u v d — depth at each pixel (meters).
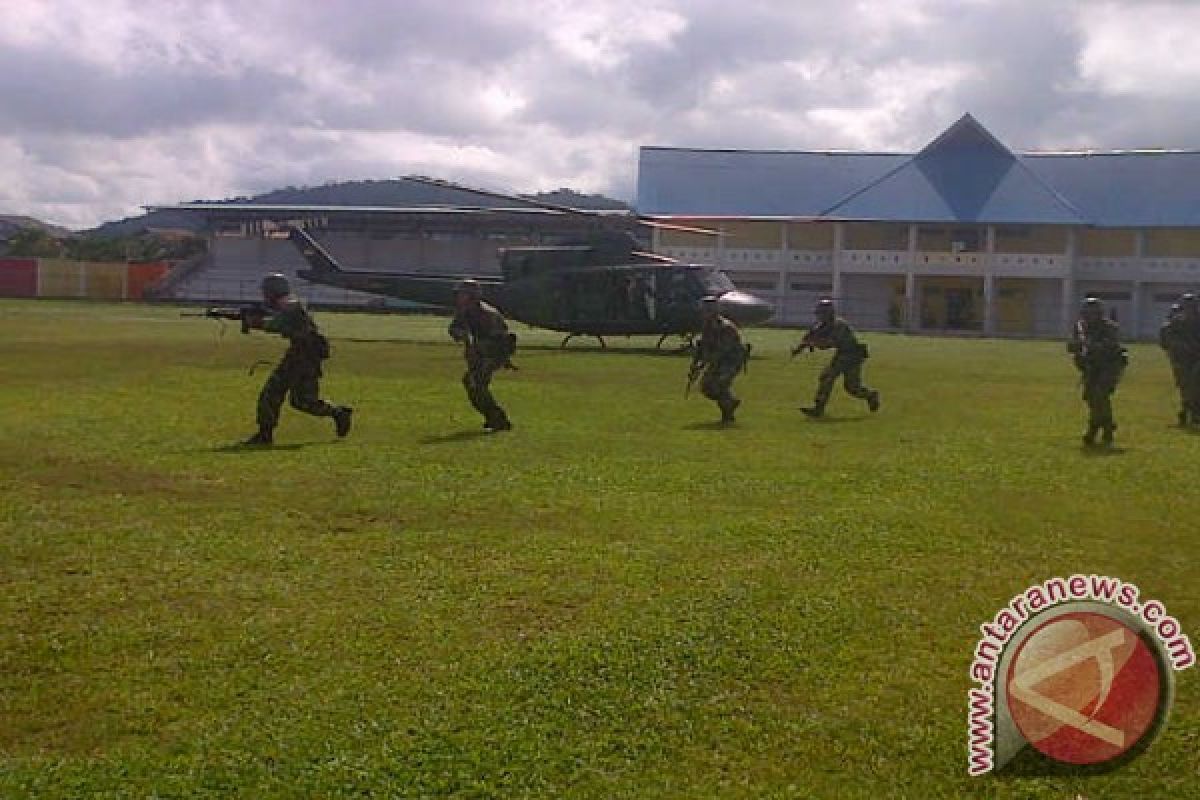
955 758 5.26
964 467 13.28
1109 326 15.64
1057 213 67.38
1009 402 22.00
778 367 30.16
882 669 6.32
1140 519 10.34
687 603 7.39
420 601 7.37
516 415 17.75
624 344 38.97
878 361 35.19
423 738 5.32
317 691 5.84
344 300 81.38
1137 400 23.06
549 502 10.63
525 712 5.63
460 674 6.09
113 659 6.25
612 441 14.94
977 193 69.25
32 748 5.20
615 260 34.84
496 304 35.69
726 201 74.06
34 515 9.66
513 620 7.01
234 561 8.28
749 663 6.36
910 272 69.12
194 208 65.06
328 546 8.78
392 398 19.88
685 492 11.29
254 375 23.84
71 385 21.33
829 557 8.69
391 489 11.11
